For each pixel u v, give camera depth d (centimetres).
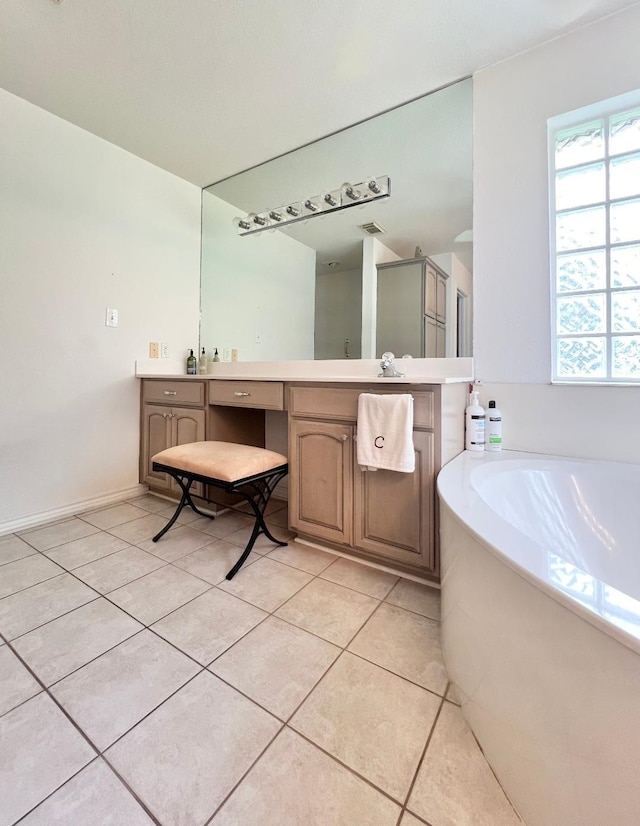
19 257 201
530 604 70
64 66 173
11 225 197
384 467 150
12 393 202
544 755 66
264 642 120
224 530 207
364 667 110
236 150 240
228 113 205
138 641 120
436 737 89
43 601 140
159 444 250
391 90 187
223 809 73
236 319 280
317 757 84
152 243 263
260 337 267
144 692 100
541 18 149
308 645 119
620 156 154
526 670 71
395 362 200
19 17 148
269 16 147
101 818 71
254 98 193
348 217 226
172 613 134
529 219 168
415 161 200
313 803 75
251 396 203
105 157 234
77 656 113
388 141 209
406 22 150
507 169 172
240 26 152
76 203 222
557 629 64
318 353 240
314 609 137
